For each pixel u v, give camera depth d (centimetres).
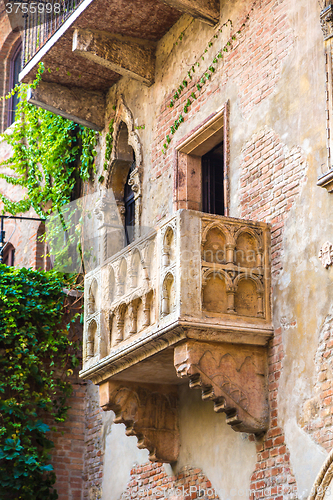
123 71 1136
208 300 779
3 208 1602
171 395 952
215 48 1000
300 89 823
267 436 773
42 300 1199
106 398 921
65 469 1153
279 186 827
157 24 1123
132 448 1056
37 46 1271
